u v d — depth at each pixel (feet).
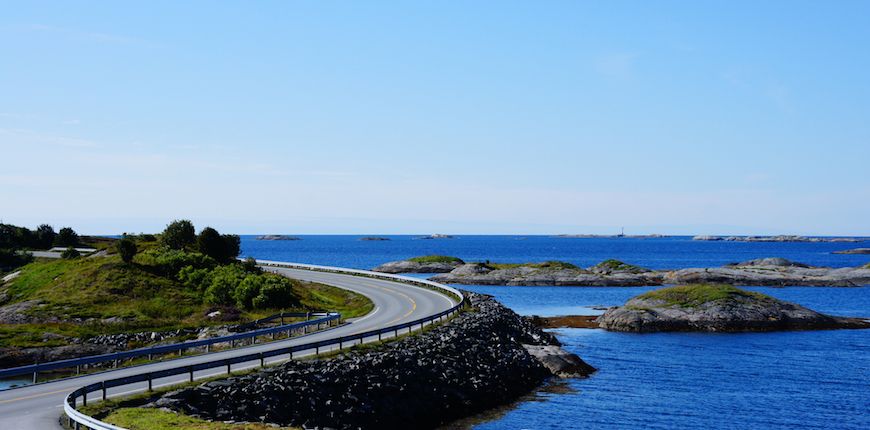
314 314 197.16
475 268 471.62
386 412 112.57
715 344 210.59
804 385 156.25
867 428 123.85
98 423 72.74
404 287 281.74
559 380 159.94
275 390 101.65
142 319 182.50
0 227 328.70
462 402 129.80
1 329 164.96
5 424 80.79
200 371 112.57
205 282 216.95
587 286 430.20
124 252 225.56
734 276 440.04
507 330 197.47
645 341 216.13
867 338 222.48
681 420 127.75
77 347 155.84
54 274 224.74
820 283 434.30
